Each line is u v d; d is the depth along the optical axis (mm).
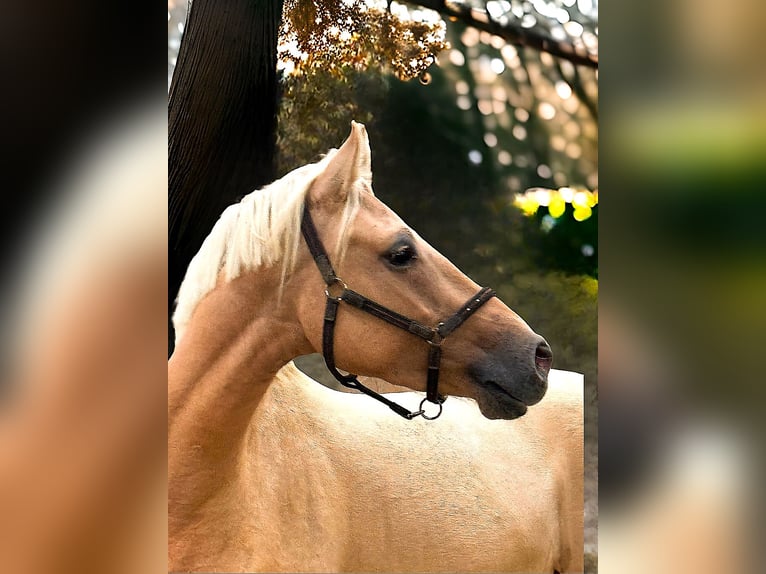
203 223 2352
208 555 1540
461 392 1526
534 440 2307
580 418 2383
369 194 1518
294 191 1487
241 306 1495
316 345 1501
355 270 1477
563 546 2307
